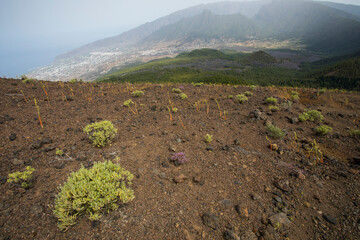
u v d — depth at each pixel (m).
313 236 3.39
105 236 3.05
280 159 5.71
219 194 4.22
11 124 6.90
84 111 8.88
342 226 3.57
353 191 4.44
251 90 15.35
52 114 8.18
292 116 9.51
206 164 5.27
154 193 4.08
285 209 3.89
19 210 3.40
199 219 3.57
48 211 3.44
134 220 3.38
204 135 7.06
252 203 4.01
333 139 7.23
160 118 8.52
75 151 5.47
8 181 3.71
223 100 11.95
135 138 6.52
